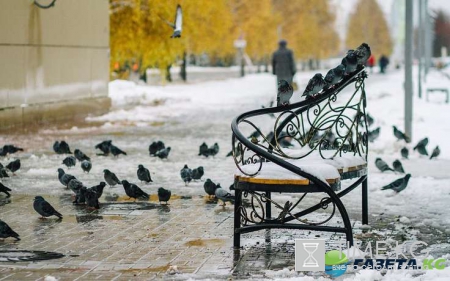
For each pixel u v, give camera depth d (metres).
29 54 28.39
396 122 28.72
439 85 59.84
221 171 16.92
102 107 35.22
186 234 10.80
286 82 10.24
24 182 15.35
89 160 17.23
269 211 11.34
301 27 103.56
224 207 12.84
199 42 59.03
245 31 81.75
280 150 10.05
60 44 31.05
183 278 8.52
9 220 11.77
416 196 13.64
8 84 26.78
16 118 27.31
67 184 14.37
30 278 8.51
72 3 32.16
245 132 25.73
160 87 56.84
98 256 9.55
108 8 36.28
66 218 11.94
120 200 13.50
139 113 33.56
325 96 10.37
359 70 10.62
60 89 31.14
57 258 9.45
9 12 26.73
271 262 9.20
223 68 116.81
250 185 9.54
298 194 13.84
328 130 10.61
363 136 11.37
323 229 9.60
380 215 12.02
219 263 9.16
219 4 57.78
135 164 18.06
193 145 21.97
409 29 21.88
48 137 24.02
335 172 9.69
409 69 21.94
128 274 8.70
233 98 45.50
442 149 21.06
